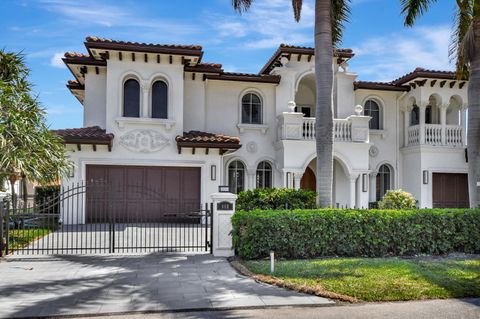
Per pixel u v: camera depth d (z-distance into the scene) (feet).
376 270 29.89
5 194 40.40
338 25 48.52
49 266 33.40
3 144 43.73
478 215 39.11
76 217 60.95
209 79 69.67
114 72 63.26
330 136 43.55
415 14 51.06
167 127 63.87
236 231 36.47
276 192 45.44
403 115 77.00
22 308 22.65
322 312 22.34
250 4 49.06
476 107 45.47
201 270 31.99
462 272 29.55
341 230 36.40
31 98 48.65
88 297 24.73
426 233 37.83
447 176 73.77
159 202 63.72
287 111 71.82
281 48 71.31
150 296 24.97
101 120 66.28
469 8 49.21
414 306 23.22
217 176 64.54
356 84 73.67
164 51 61.57
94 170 62.39
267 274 29.48
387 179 76.64
